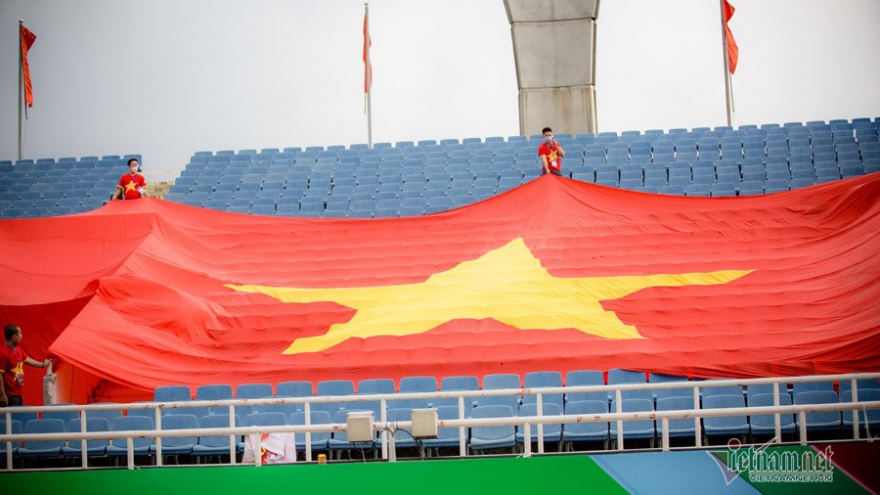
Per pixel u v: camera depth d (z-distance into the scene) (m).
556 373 14.13
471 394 11.40
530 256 18.17
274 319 16.80
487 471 9.80
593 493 9.02
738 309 15.82
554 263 17.91
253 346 16.09
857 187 18.36
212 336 16.48
